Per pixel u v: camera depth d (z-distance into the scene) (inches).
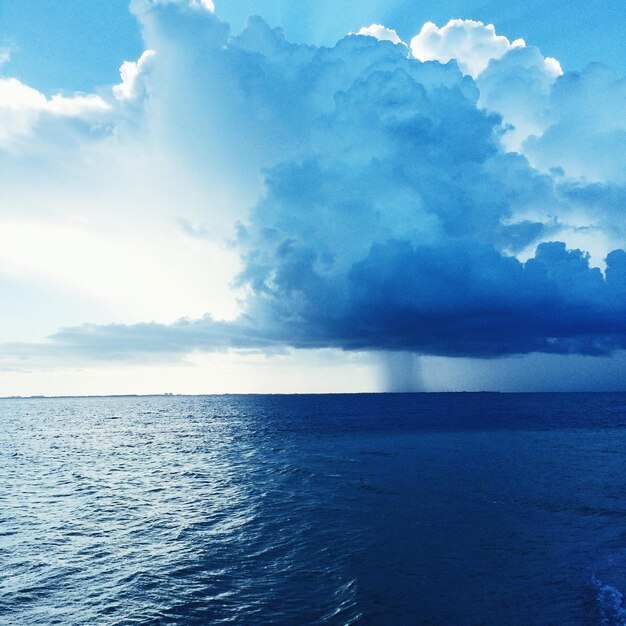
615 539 638.5
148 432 2709.2
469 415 3533.5
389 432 2253.9
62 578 550.9
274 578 535.8
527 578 513.0
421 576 524.4
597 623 413.4
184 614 452.4
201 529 746.8
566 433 2143.2
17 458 1668.3
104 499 985.5
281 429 2618.1
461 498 879.1
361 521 743.7
